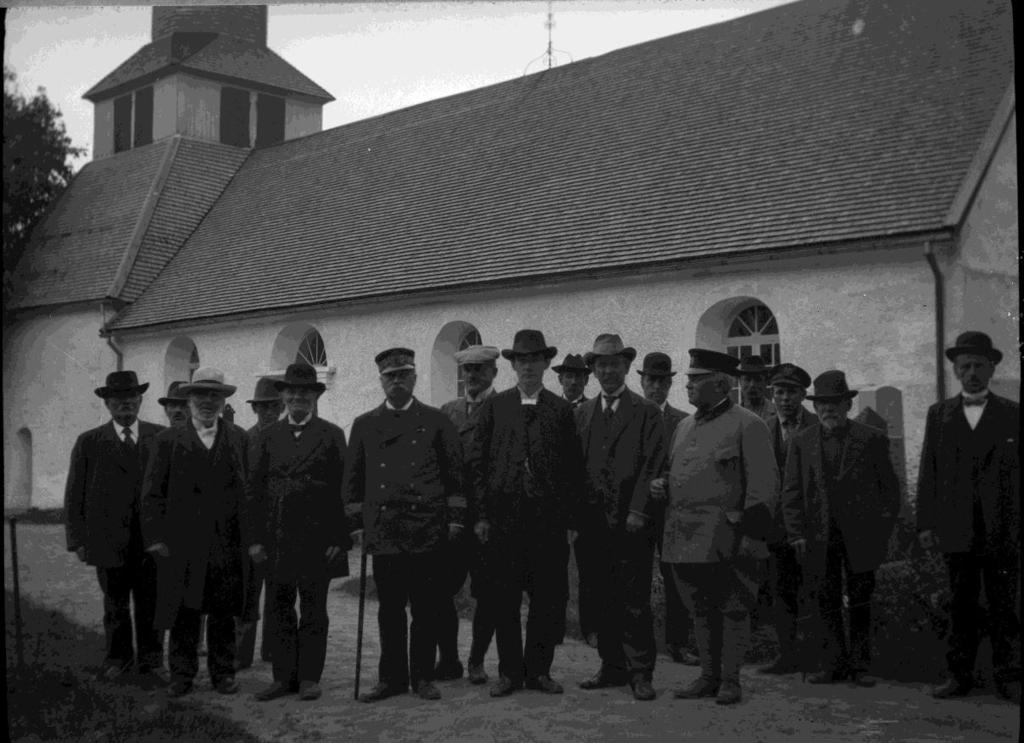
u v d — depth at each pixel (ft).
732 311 49.52
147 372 78.48
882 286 43.60
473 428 26.53
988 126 45.88
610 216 56.54
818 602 23.35
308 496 22.70
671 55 68.95
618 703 21.40
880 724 19.66
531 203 62.64
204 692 23.27
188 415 26.50
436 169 74.23
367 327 64.64
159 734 19.49
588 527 23.18
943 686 21.98
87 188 92.68
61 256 83.92
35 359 82.33
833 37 59.41
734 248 47.50
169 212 88.74
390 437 22.70
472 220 64.90
